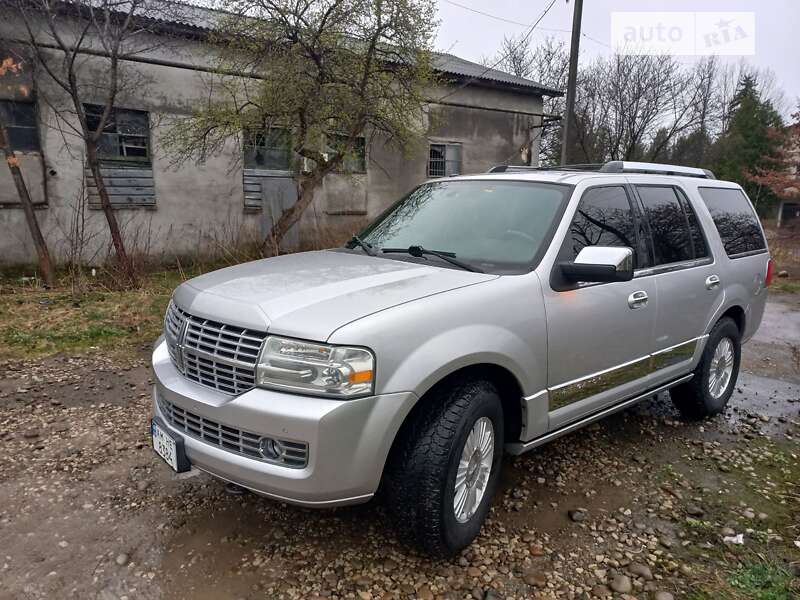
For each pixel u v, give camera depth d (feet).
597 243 10.82
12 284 28.55
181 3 32.45
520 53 100.17
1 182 30.86
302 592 8.07
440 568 8.64
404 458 8.13
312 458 7.24
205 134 32.22
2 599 7.79
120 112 34.30
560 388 9.93
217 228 39.04
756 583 8.45
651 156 100.42
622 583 8.38
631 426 14.16
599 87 95.76
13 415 13.71
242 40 30.60
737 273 14.57
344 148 33.99
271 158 40.86
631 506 10.52
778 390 17.42
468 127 51.55
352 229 42.55
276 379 7.50
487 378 9.23
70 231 31.99
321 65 30.86
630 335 11.21
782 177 71.72
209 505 10.14
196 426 8.29
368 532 9.45
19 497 10.22
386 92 33.42
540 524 9.86
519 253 10.03
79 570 8.40
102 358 18.16
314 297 8.21
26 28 29.37
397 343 7.64
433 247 10.87
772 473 11.99
